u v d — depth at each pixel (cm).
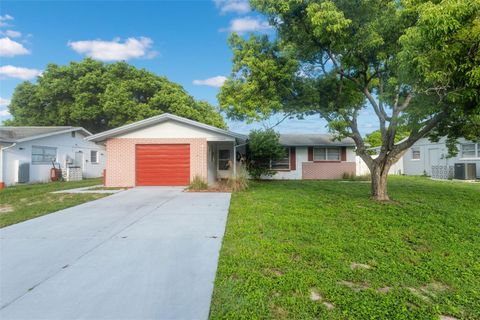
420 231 558
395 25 772
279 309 283
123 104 2833
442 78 548
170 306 287
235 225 594
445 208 774
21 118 2994
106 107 2753
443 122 856
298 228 573
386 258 420
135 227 589
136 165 1330
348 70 974
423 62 538
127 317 269
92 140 1355
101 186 1346
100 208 793
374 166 939
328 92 1054
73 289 323
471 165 1639
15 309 282
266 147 1677
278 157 1745
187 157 1333
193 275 358
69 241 499
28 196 1026
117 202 889
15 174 1539
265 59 976
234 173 1266
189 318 268
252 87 950
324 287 326
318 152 1925
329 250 447
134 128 1328
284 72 950
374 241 495
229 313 275
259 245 468
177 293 313
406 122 764
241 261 400
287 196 998
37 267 386
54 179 1770
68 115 2928
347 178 1827
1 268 383
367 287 333
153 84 3144
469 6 483
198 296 306
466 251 454
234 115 1115
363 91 968
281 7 840
